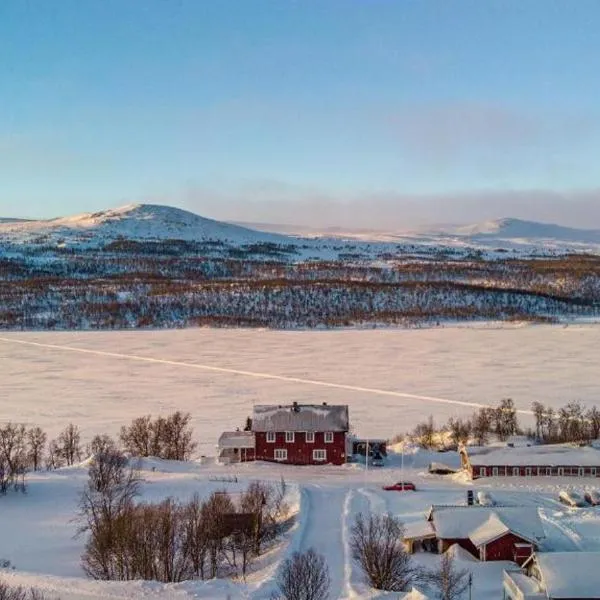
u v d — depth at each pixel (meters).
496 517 60.56
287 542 60.12
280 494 73.88
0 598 43.84
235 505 66.31
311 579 47.97
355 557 56.00
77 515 70.06
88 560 56.16
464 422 117.00
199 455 103.44
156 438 104.50
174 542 58.38
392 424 119.00
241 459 97.44
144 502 70.25
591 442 97.81
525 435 108.06
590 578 47.09
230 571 55.38
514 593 48.44
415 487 80.25
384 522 60.25
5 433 99.06
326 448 96.56
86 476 84.75
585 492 78.00
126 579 53.03
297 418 98.06
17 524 67.81
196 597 47.53
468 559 58.28
